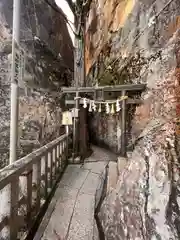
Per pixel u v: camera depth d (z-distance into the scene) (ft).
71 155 24.59
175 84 10.89
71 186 15.34
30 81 22.88
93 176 17.89
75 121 24.89
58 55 34.24
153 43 17.47
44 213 11.12
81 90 25.11
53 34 33.71
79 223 10.26
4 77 21.20
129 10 23.91
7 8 23.34
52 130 24.98
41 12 30.01
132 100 22.34
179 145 8.04
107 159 24.99
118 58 27.27
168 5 15.14
